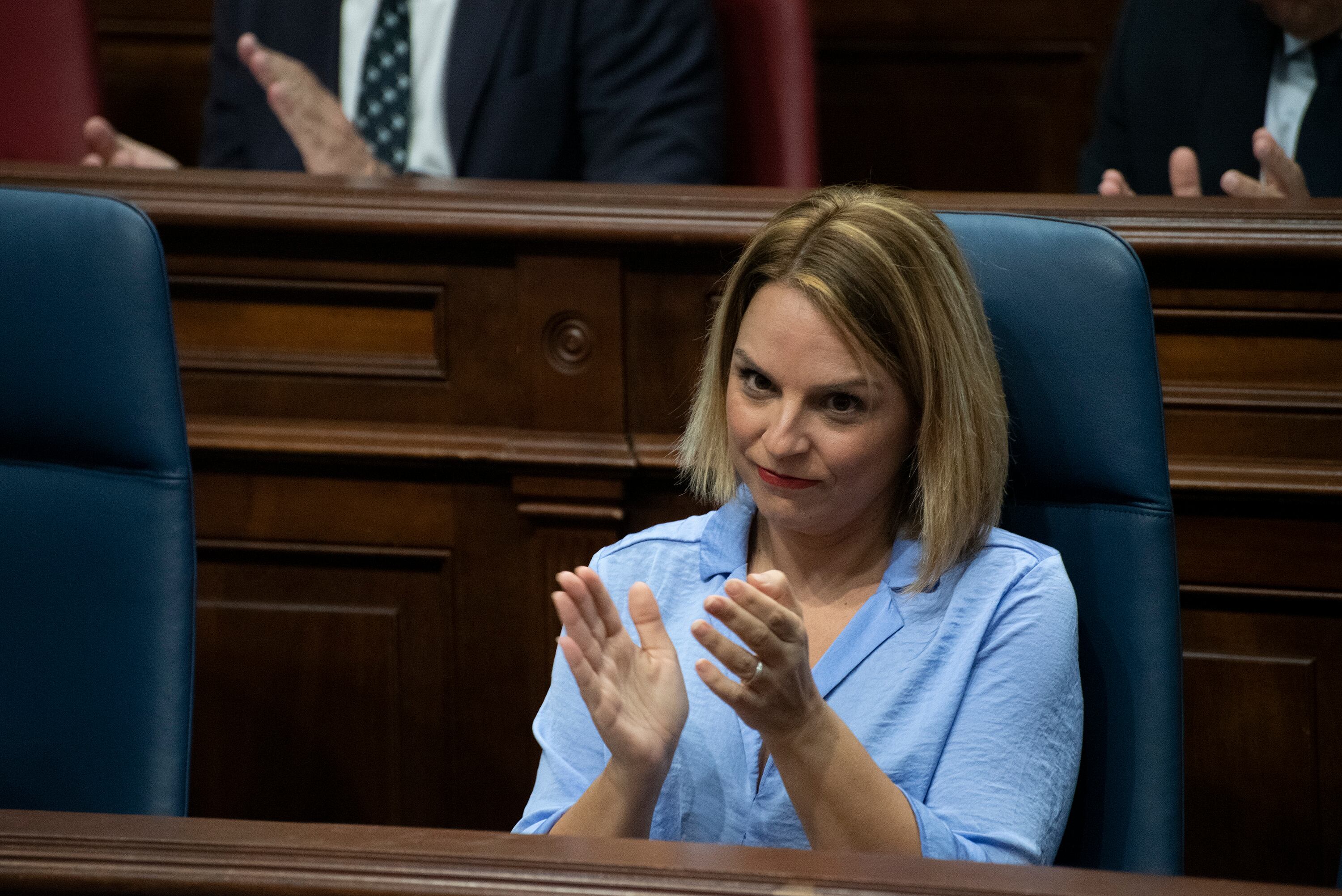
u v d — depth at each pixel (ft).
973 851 13.57
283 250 21.02
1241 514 19.48
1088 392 15.61
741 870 9.62
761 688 12.91
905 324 14.16
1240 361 19.08
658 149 28.09
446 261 20.68
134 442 16.43
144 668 16.43
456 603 21.59
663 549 16.16
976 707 14.43
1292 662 19.65
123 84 41.63
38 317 16.31
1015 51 39.75
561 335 20.58
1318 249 18.17
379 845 10.10
